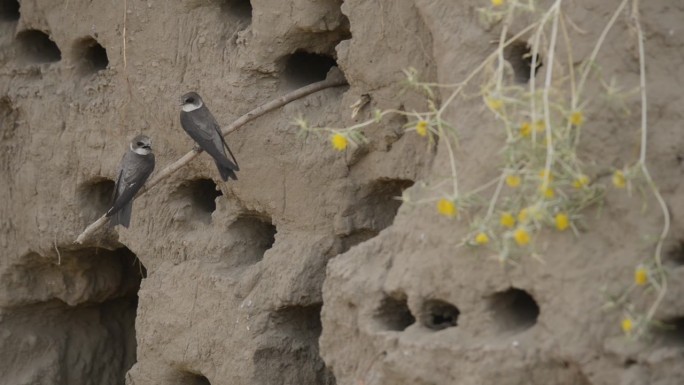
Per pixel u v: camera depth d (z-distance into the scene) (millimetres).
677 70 8383
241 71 11672
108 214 11594
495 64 9094
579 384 8266
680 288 7910
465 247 8695
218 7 11984
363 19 10445
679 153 8133
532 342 8383
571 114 7699
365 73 10523
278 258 11453
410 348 8852
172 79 12227
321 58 12141
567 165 7820
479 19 9188
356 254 9656
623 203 8141
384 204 11188
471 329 8727
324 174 11172
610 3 8531
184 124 11289
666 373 7867
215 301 11852
